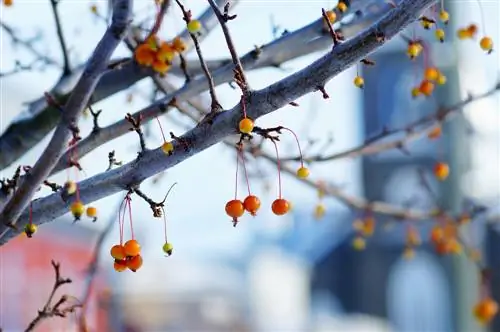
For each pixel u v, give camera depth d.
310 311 32.25
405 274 29.91
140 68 4.49
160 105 3.95
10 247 15.69
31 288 16.33
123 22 3.16
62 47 4.67
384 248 30.55
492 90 5.76
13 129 4.47
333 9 4.24
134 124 3.22
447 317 28.80
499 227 25.55
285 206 3.34
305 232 35.22
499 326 25.47
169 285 33.97
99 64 3.18
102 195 3.31
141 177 3.24
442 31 4.10
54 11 4.59
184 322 33.19
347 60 2.91
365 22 4.45
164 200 3.28
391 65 28.08
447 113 5.75
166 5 3.68
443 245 7.03
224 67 4.12
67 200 3.31
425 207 9.96
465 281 10.34
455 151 10.12
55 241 17.23
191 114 4.61
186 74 4.07
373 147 5.89
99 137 3.71
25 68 5.00
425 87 4.52
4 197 3.49
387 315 30.41
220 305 34.31
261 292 39.19
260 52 4.24
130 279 30.75
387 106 28.41
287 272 40.91
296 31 4.33
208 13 4.21
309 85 2.95
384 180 29.08
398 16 2.87
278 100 2.99
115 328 9.67
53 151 3.21
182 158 3.16
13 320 15.69
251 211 3.21
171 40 4.10
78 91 3.19
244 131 2.97
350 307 31.31
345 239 31.81
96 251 5.65
